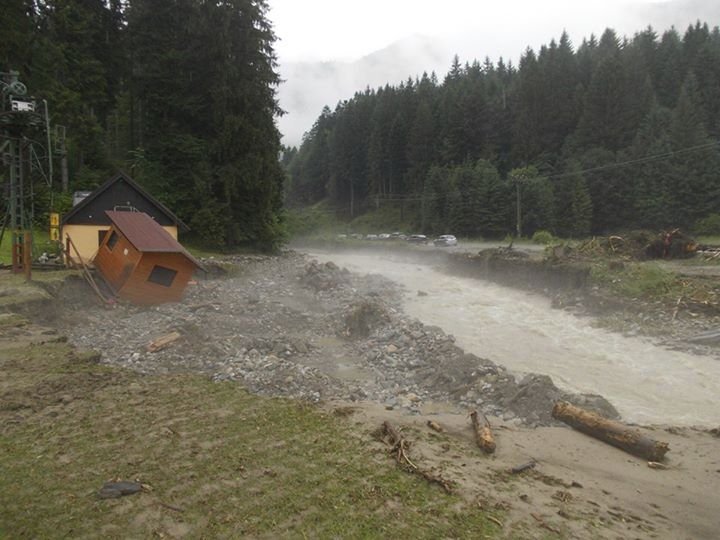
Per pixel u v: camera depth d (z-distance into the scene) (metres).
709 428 9.69
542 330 18.28
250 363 11.24
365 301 19.48
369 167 105.38
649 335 16.50
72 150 40.19
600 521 5.83
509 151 86.69
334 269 31.03
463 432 8.49
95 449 6.90
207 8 39.34
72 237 27.22
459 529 5.34
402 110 103.06
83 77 40.28
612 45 101.44
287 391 9.84
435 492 6.12
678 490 6.88
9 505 5.46
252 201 42.69
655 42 94.75
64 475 6.15
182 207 40.53
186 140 40.16
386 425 7.92
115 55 46.59
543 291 25.55
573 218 64.31
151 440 7.25
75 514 5.30
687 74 76.44
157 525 5.16
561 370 13.59
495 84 102.06
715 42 94.75
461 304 23.92
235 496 5.79
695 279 20.00
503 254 33.66
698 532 5.82
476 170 75.44
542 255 31.36
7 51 32.84
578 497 6.41
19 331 12.41
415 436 7.97
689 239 29.08
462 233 72.81
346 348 14.95
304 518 5.40
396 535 5.16
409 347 14.58
